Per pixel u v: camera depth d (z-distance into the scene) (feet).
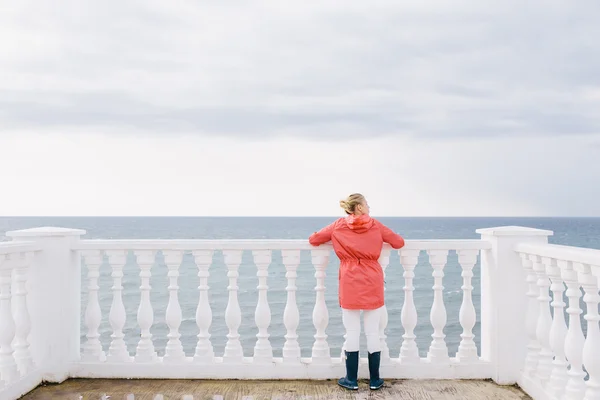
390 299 86.53
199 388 15.34
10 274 14.60
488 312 16.24
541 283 14.58
